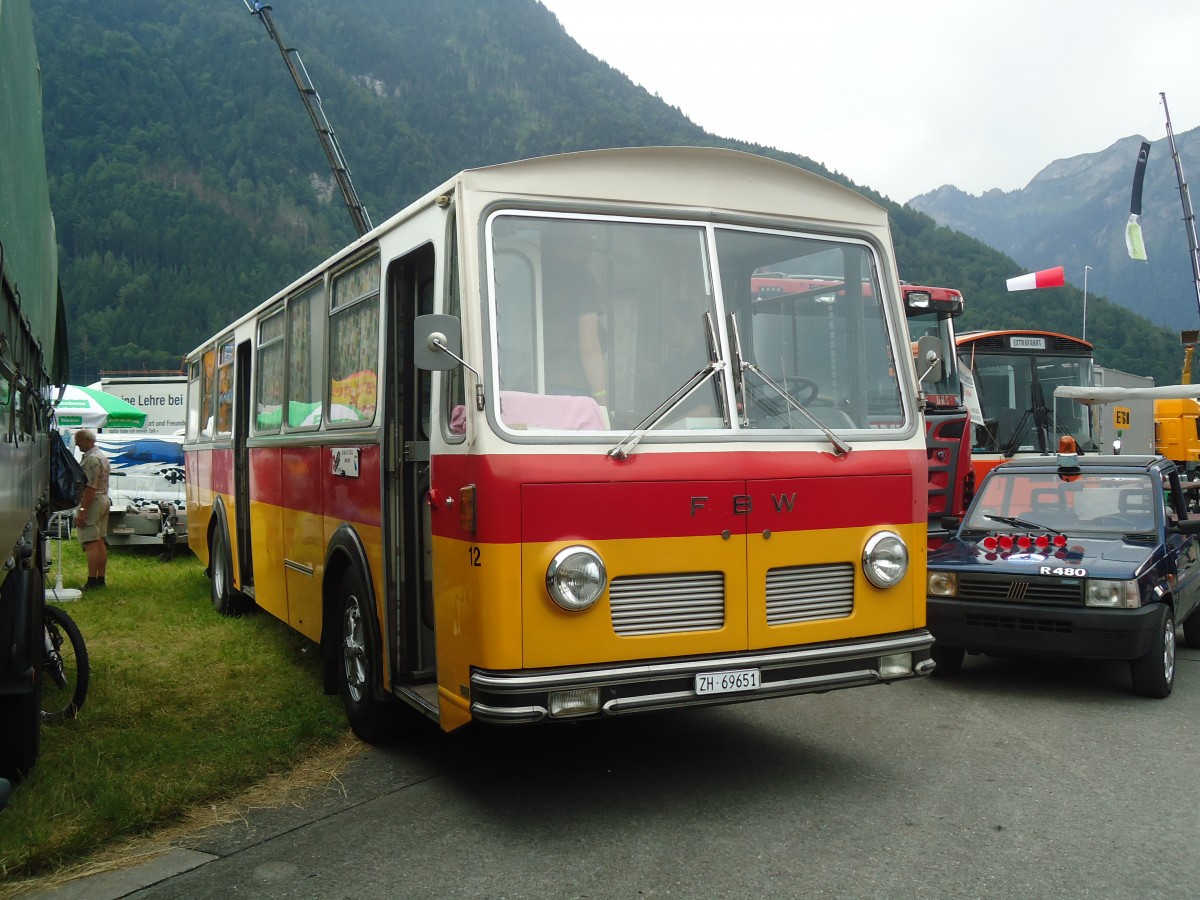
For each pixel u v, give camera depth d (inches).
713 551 191.5
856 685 202.7
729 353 201.9
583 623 181.0
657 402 194.9
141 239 6171.3
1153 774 215.2
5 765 206.5
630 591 185.6
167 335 5211.6
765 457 198.4
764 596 195.9
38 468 229.8
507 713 173.6
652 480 187.6
